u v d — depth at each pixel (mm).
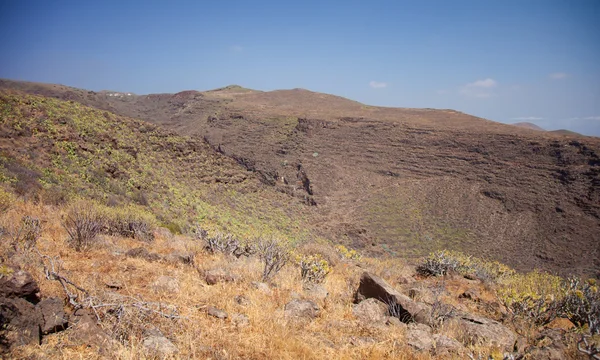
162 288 5520
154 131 40844
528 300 6738
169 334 4184
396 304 5938
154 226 12125
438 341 4746
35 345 3475
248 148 111188
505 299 6918
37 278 4949
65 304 4422
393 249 55781
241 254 9734
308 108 172125
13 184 15000
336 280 8445
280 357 4016
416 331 5066
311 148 106562
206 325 4555
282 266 7762
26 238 6914
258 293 5961
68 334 3764
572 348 4434
